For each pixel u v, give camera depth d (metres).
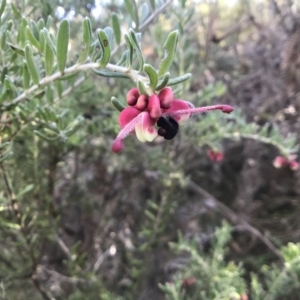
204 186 0.51
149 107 0.12
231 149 0.51
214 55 0.53
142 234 0.38
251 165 0.48
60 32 0.14
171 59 0.13
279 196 0.49
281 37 0.49
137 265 0.42
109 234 0.42
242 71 0.54
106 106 0.34
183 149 0.43
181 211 0.46
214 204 0.47
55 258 0.39
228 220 0.49
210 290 0.30
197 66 0.50
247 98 0.52
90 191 0.42
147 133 0.12
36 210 0.31
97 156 0.39
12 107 0.17
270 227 0.48
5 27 0.18
